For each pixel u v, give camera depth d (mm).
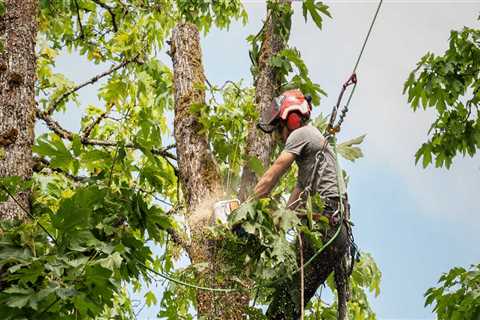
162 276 5945
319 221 5789
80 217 5645
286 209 5812
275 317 5949
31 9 7117
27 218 6332
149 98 10391
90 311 5785
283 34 8016
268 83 7691
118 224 6074
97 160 6391
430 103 10211
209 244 6039
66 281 5496
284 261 5727
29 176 6562
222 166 7613
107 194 6109
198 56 7656
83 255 5652
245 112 7129
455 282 8320
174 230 7195
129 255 5988
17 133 6586
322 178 5922
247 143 7305
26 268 5508
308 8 8133
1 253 5566
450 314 8328
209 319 5980
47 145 6148
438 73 9953
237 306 6043
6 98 6664
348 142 6305
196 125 7176
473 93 10133
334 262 5875
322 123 7047
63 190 8008
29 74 6867
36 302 5254
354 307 9602
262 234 5691
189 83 7434
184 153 7098
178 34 7754
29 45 6977
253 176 7008
